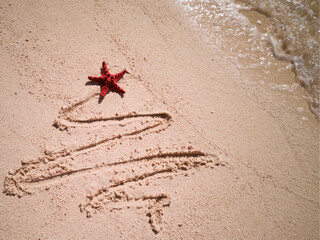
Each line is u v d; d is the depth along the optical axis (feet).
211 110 2.27
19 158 2.03
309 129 2.28
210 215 1.99
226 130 2.22
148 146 2.13
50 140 2.09
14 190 1.95
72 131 2.12
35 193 1.96
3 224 1.90
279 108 2.33
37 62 2.32
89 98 2.23
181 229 1.95
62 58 2.35
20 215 1.92
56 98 2.22
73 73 2.30
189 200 2.01
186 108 2.26
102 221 1.93
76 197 1.96
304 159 2.17
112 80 2.22
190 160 2.10
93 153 2.08
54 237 1.89
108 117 2.18
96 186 1.99
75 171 2.02
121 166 2.06
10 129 2.10
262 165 2.13
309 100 2.39
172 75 2.36
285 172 2.13
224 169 2.10
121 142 2.12
